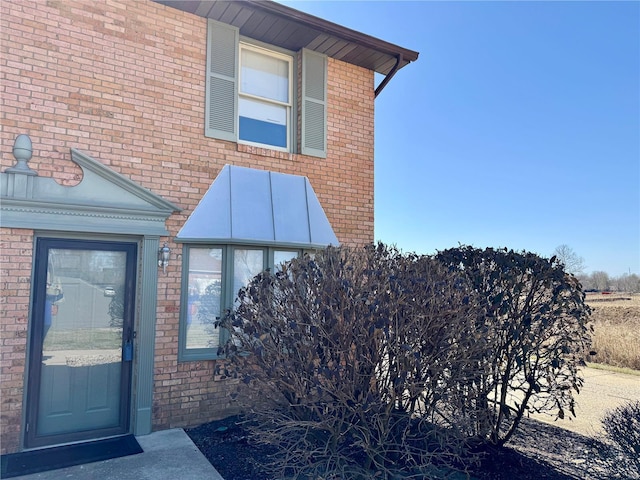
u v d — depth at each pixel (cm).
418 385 349
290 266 416
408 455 371
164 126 534
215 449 445
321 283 365
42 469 390
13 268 434
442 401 376
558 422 562
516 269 446
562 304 432
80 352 479
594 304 1898
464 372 389
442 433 373
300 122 658
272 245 592
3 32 446
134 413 491
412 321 349
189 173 548
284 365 346
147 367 497
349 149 702
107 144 495
